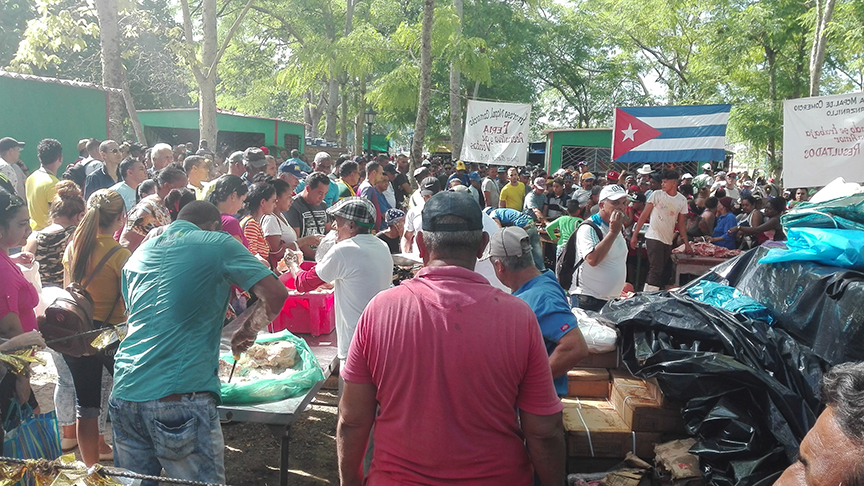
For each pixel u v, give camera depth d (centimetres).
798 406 339
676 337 396
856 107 780
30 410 316
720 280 484
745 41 2405
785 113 819
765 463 335
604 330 437
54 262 466
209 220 328
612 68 3719
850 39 1736
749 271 465
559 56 3666
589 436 387
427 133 3216
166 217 484
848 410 135
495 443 205
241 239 503
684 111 1008
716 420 349
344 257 380
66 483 227
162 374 283
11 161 791
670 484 357
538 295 306
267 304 299
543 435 212
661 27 3034
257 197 559
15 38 2352
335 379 557
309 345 457
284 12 3044
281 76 2048
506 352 203
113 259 383
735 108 2500
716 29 2564
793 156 817
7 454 298
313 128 3806
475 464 202
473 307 207
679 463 354
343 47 1886
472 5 2839
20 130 1204
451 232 224
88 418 394
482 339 202
